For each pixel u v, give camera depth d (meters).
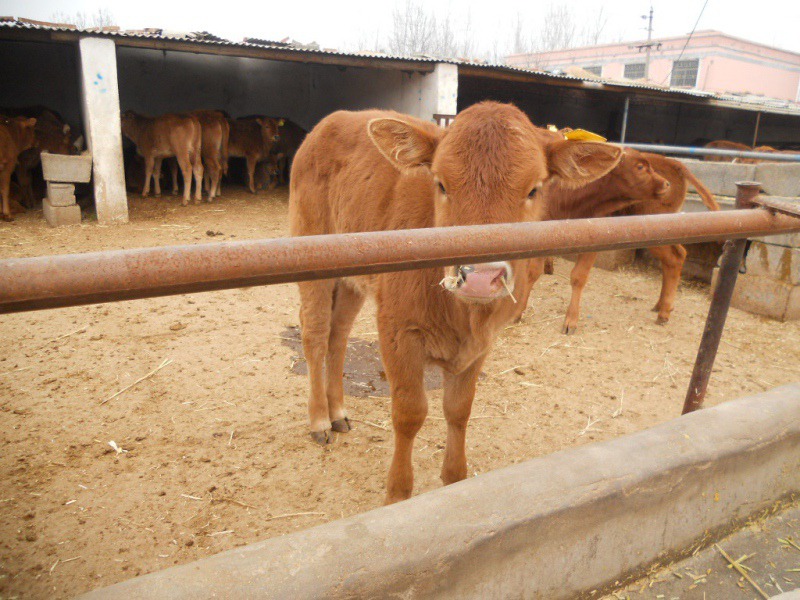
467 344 2.44
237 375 4.21
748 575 1.99
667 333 5.53
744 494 2.11
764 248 5.95
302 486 3.04
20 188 10.55
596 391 4.28
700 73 31.08
